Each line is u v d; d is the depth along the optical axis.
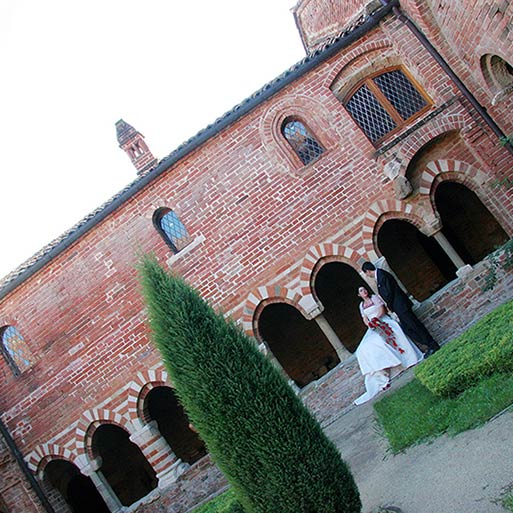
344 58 14.91
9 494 14.99
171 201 15.02
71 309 15.22
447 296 13.93
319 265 14.59
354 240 14.45
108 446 19.05
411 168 14.60
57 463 18.05
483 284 13.80
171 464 14.66
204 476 14.39
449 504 5.22
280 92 14.92
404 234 19.25
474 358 7.90
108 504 14.89
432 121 14.38
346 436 10.90
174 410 19.05
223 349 5.93
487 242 18.86
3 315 15.57
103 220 15.18
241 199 14.81
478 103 14.14
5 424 15.41
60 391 15.16
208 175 14.95
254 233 14.71
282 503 5.73
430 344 12.88
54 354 15.25
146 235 15.04
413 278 19.14
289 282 14.53
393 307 13.04
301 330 18.91
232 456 5.81
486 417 6.66
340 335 18.84
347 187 14.58
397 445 7.88
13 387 15.44
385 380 12.52
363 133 14.70
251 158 14.88
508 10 10.73
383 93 15.08
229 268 14.70
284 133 15.06
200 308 6.13
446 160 14.49
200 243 14.78
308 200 14.66
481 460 5.71
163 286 6.18
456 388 8.00
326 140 14.79
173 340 6.01
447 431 7.16
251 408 5.80
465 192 18.94
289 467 5.75
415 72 14.69
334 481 5.88
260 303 14.66
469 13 12.20
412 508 5.64
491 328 8.78
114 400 14.90
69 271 15.30
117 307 15.00
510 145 13.77
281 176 14.77
